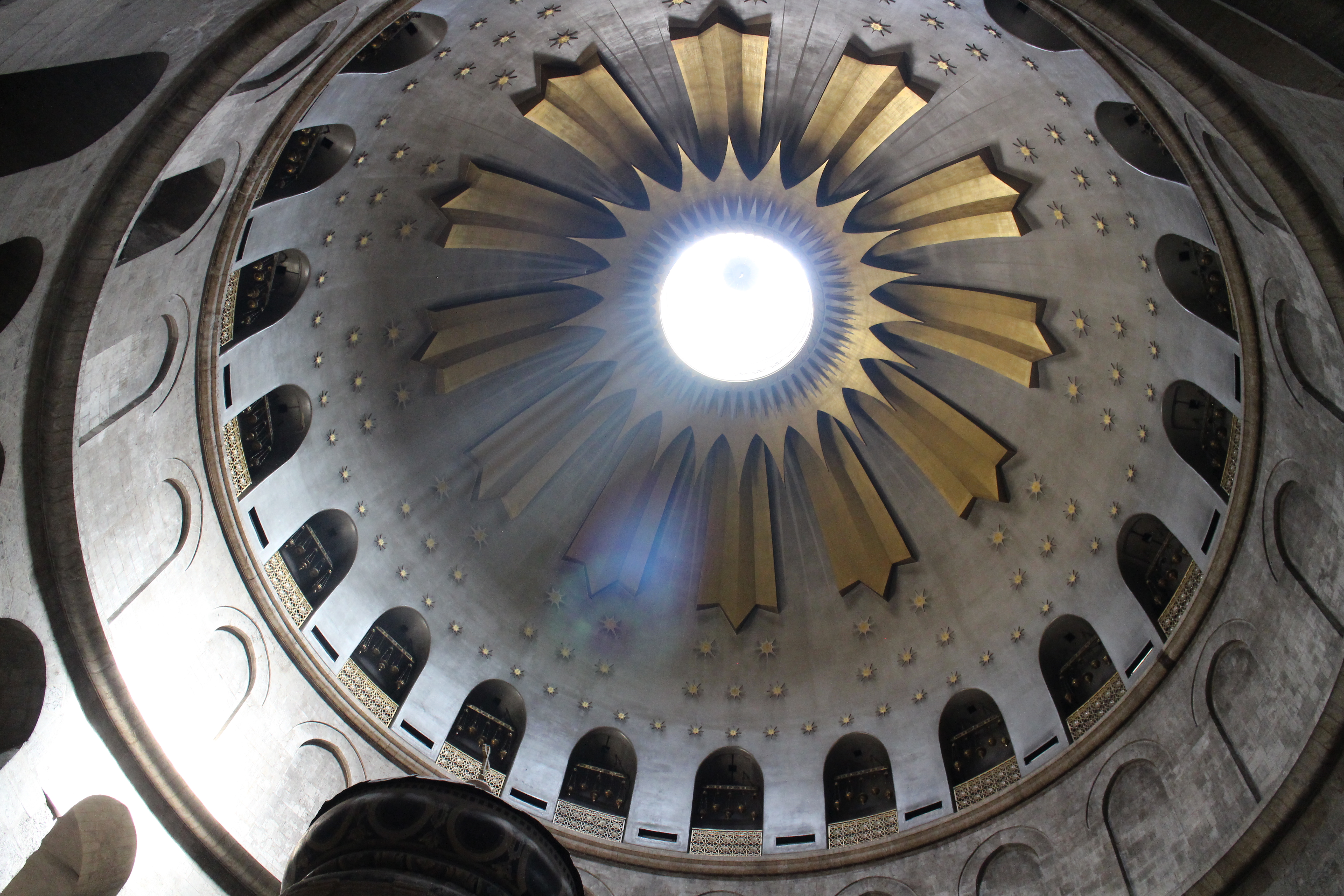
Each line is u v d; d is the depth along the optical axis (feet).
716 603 69.31
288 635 54.95
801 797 61.72
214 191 44.21
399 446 63.93
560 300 68.44
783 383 71.15
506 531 67.77
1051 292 60.44
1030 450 63.41
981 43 50.47
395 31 50.08
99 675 42.29
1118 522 57.57
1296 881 39.11
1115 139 49.90
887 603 66.69
